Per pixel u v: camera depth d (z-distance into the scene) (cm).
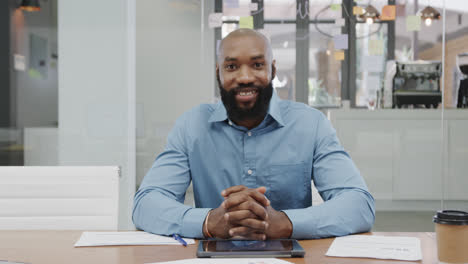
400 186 290
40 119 299
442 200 289
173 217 88
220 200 113
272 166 112
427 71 297
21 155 299
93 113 298
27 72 298
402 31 299
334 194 101
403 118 291
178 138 114
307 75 300
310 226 84
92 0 296
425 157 291
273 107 112
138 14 297
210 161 113
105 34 297
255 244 78
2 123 298
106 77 298
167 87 299
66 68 298
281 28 299
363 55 299
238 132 113
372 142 291
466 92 294
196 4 299
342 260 70
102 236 87
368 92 300
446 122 291
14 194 116
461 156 289
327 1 299
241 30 104
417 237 86
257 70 102
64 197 117
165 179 107
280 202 113
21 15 297
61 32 297
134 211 99
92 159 299
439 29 298
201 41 299
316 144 113
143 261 71
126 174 298
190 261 69
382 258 71
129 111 298
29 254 75
